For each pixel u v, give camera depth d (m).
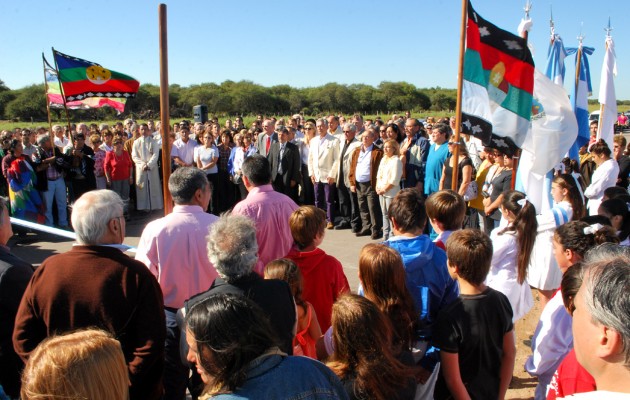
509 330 2.29
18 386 2.60
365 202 7.79
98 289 2.10
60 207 8.56
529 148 5.08
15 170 7.89
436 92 72.38
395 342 2.08
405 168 7.39
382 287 2.21
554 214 3.93
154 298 2.21
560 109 5.16
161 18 3.53
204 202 2.99
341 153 8.22
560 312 2.47
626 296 1.01
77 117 36.88
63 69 6.69
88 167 9.29
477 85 4.71
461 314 2.19
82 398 1.31
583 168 7.30
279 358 1.40
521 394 3.44
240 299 1.40
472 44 4.70
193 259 2.81
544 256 3.95
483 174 6.16
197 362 1.38
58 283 2.11
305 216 2.79
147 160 9.91
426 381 2.26
